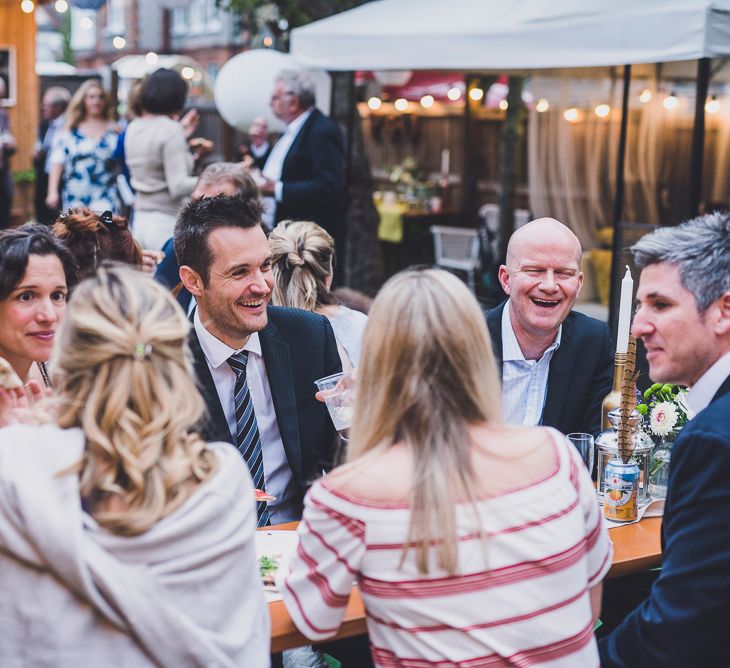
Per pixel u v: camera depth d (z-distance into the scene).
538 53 5.52
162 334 1.75
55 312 2.73
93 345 1.72
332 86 8.79
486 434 1.87
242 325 2.85
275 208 6.64
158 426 1.71
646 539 2.57
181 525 1.69
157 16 23.31
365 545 1.79
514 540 1.79
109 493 1.70
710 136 7.44
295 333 3.05
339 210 6.79
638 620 2.07
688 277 2.08
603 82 8.33
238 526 1.77
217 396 2.89
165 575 1.68
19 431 1.75
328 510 1.83
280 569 2.30
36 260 2.69
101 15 26.02
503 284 3.25
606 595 3.05
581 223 8.73
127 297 1.77
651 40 5.02
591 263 7.87
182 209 2.87
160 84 6.27
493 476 1.82
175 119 6.41
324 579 1.87
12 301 2.69
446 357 1.85
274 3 9.81
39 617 1.67
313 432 3.02
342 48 6.52
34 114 12.22
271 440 3.00
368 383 1.89
